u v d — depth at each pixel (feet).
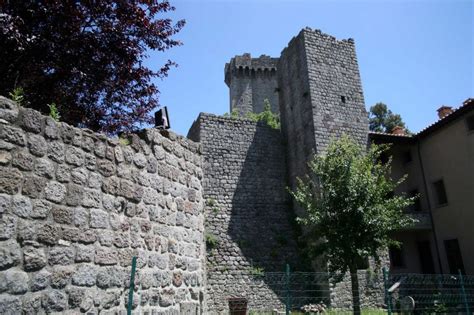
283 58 94.68
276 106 188.55
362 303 61.21
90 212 18.33
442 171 76.59
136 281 20.26
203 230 28.07
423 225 76.84
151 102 39.11
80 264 17.33
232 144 84.53
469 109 70.64
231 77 191.11
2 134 15.25
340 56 87.25
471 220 69.05
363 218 49.47
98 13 34.37
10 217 14.90
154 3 37.45
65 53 33.32
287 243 76.54
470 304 41.68
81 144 18.62
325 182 54.70
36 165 16.29
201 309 25.90
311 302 61.21
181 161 26.23
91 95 36.58
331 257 51.62
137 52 36.42
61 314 16.08
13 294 14.49
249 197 81.05
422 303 41.47
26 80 32.01
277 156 87.56
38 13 31.35
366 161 56.03
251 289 67.67
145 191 22.18
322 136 78.02
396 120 156.04
